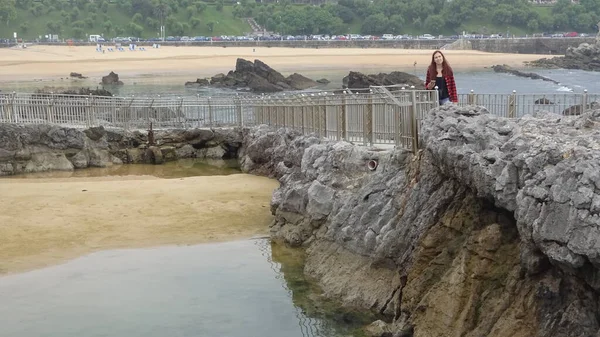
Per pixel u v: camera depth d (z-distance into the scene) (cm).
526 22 16988
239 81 8144
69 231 2062
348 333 1417
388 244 1540
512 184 1183
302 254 1902
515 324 1134
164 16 17012
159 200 2411
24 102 3359
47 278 1712
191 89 7781
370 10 17475
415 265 1391
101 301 1571
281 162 2583
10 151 3086
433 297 1306
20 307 1538
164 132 3581
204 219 2206
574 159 1056
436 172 1463
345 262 1692
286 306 1557
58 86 7694
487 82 7750
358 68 10656
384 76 6356
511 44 14950
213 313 1512
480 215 1314
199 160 3550
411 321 1352
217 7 18300
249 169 3077
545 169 1095
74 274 1741
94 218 2191
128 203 2366
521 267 1173
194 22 17162
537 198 1088
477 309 1225
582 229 1009
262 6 18288
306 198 1991
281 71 10306
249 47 14900
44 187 2616
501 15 16950
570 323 1054
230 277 1733
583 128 1252
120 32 16450
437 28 16962
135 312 1515
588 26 16912
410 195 1530
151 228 2109
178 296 1605
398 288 1482
